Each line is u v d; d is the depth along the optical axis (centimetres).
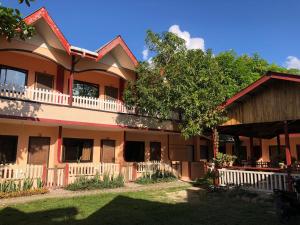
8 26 923
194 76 1709
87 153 1972
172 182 1958
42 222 894
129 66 2066
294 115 1333
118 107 1908
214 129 1688
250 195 1330
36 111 1515
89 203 1185
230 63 2745
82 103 1727
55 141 1800
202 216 1011
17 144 1636
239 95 1476
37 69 1766
